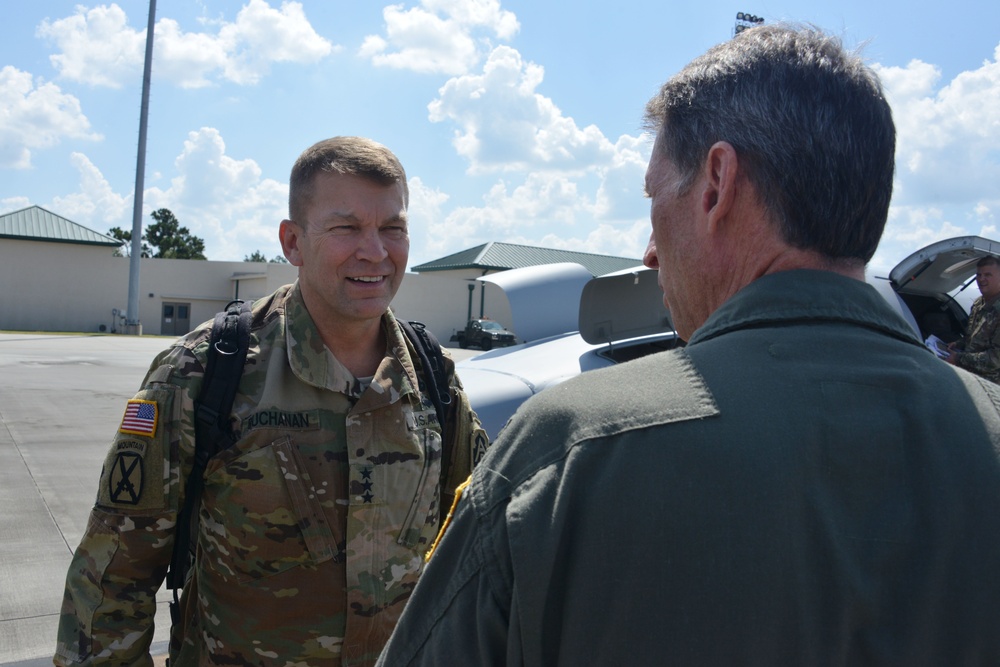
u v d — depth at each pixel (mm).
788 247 837
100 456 7320
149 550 1582
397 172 1698
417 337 1891
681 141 915
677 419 728
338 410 1671
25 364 16797
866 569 685
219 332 1654
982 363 4438
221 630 1613
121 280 40219
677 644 677
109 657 1550
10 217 39062
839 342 786
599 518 707
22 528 5016
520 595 720
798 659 672
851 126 815
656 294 3963
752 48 881
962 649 687
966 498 713
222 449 1586
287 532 1590
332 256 1640
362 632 1609
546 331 4328
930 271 4949
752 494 685
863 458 710
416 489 1716
